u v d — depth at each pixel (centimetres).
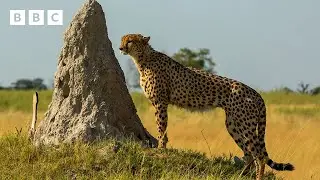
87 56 1820
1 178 1539
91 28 1833
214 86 1764
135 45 1805
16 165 1630
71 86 1809
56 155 1659
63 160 1628
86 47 1825
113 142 1688
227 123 1761
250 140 1725
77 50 1827
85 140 1728
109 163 1616
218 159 1738
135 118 1869
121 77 1859
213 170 1644
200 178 1580
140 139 1848
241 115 1733
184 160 1661
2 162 1645
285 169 1700
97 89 1802
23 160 1656
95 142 1728
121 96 1831
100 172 1577
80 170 1592
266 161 1712
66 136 1755
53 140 1756
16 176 1551
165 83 1797
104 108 1789
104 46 1845
